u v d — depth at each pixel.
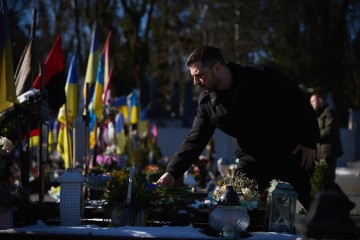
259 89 4.38
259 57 38.56
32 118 7.04
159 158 18.28
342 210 3.32
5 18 5.36
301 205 5.20
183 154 4.65
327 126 9.67
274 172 4.67
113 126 12.44
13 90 5.39
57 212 5.17
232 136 4.71
